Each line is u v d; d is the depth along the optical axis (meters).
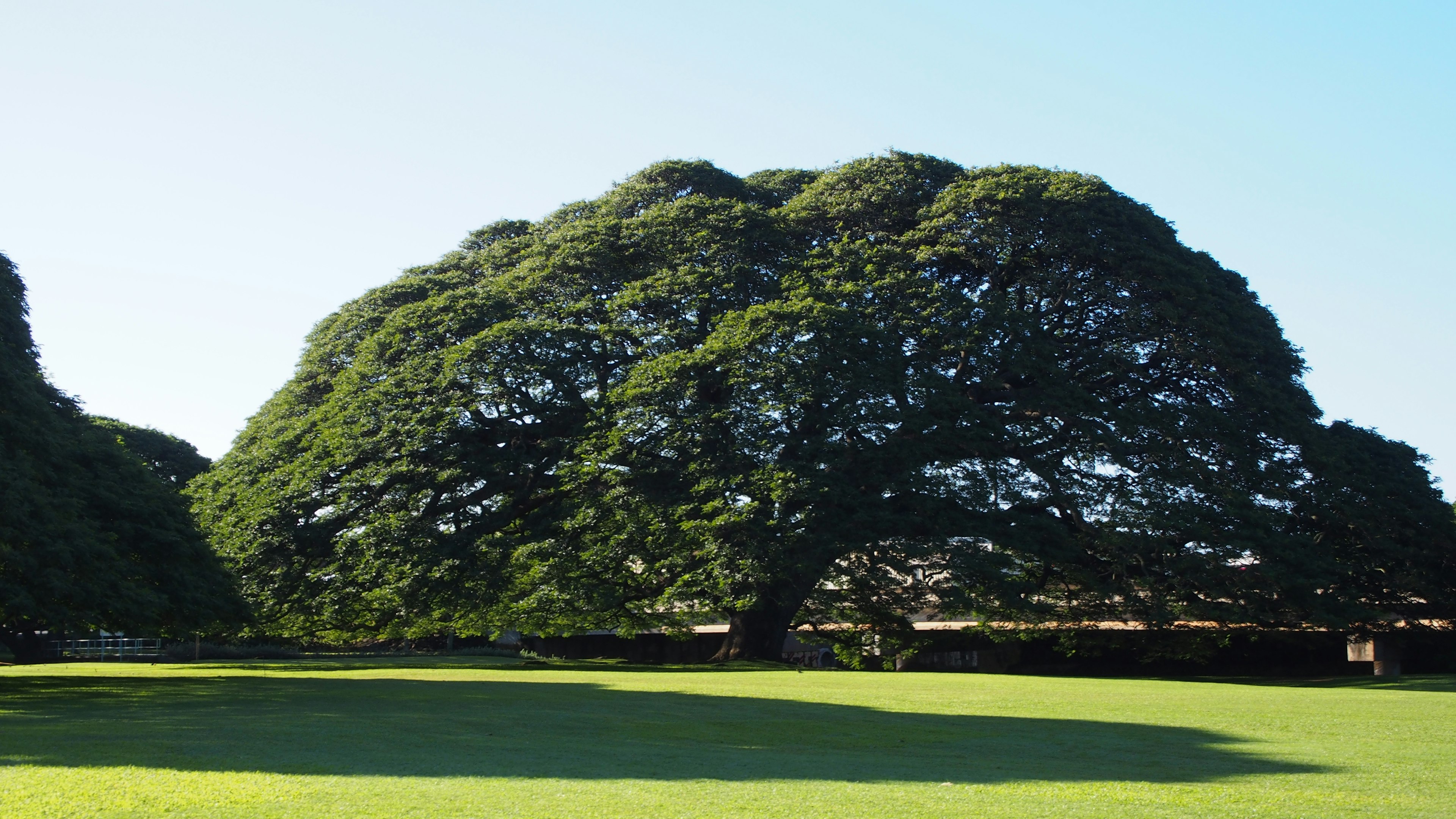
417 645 64.94
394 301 47.84
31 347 28.17
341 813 9.18
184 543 26.17
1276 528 39.66
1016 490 40.22
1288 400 43.41
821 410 37.53
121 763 11.74
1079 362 42.41
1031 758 13.77
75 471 24.84
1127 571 39.91
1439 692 27.39
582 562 38.12
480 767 12.02
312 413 43.94
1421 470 45.19
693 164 47.22
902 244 42.59
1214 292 44.16
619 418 37.75
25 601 20.94
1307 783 11.87
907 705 21.19
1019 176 42.59
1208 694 24.92
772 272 42.47
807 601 42.34
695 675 31.84
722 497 36.97
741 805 9.95
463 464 39.44
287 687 24.12
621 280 43.78
